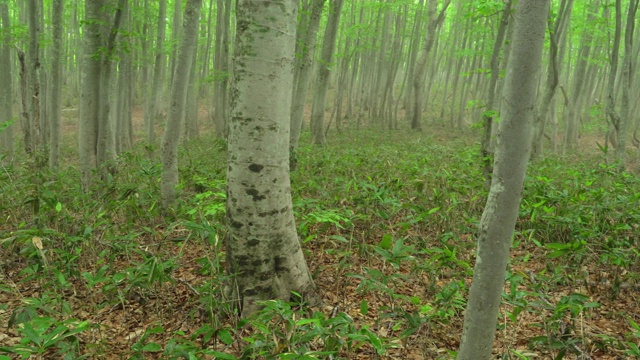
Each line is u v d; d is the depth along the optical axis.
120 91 13.19
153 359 3.19
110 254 4.46
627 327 3.70
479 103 9.18
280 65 3.23
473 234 5.09
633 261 4.48
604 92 27.03
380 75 22.86
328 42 12.10
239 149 3.31
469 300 2.12
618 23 9.23
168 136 6.01
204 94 30.92
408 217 5.61
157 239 5.30
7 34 11.43
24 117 10.44
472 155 9.33
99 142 7.09
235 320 3.41
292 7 3.24
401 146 14.40
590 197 5.76
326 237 4.62
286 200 3.54
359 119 21.34
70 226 4.97
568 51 21.69
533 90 1.84
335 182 6.99
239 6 3.19
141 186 7.27
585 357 2.88
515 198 1.93
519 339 3.46
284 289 3.61
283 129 3.38
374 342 2.33
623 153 9.57
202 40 18.73
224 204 4.32
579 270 4.39
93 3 6.62
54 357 3.17
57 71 8.40
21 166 9.59
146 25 15.99
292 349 2.33
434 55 26.03
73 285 4.07
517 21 1.83
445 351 3.14
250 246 3.43
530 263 4.95
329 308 3.78
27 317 2.76
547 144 18.81
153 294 4.09
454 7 25.28
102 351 2.83
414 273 4.32
